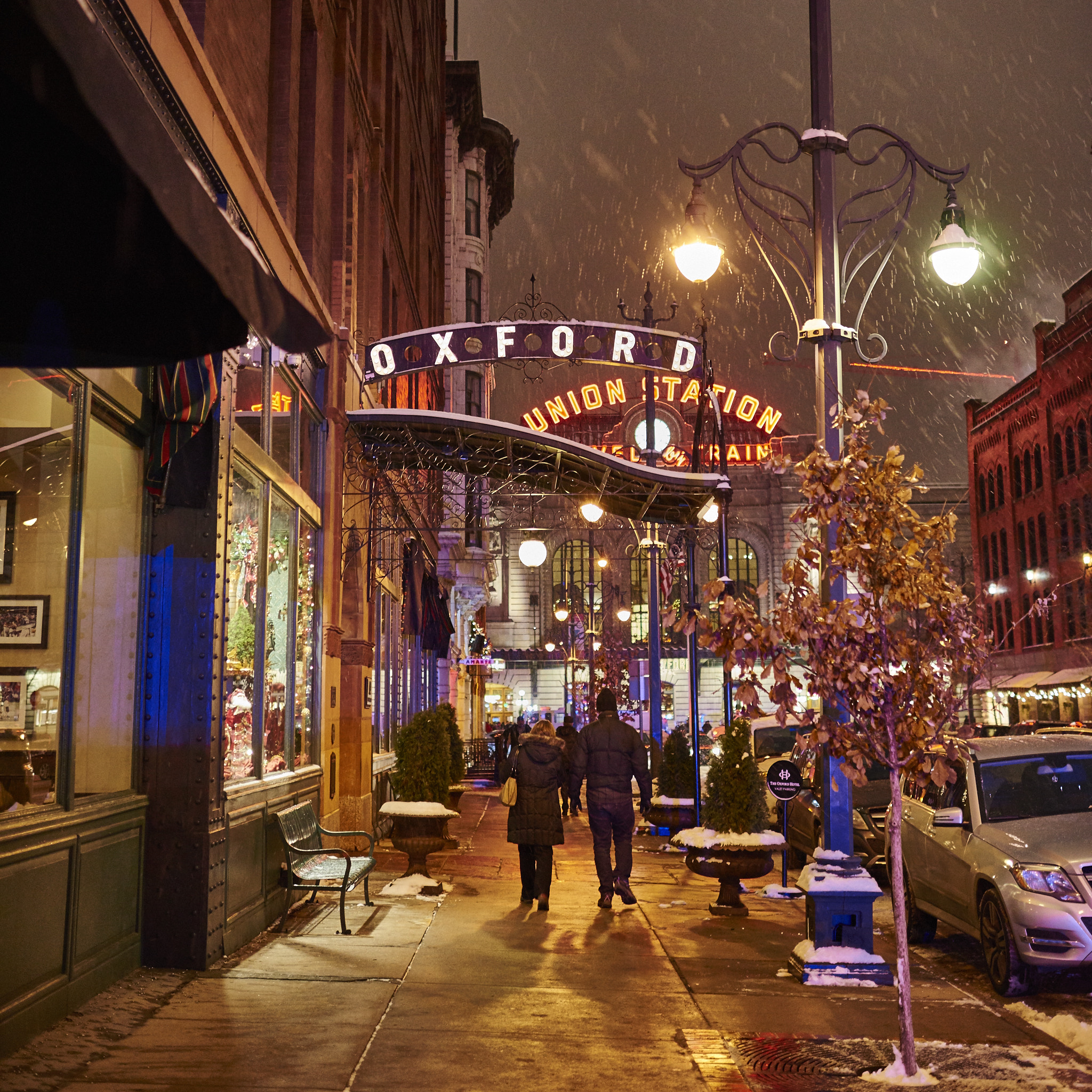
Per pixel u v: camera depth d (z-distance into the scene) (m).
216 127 8.41
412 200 26.97
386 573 18.47
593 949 9.12
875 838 13.41
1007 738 10.38
